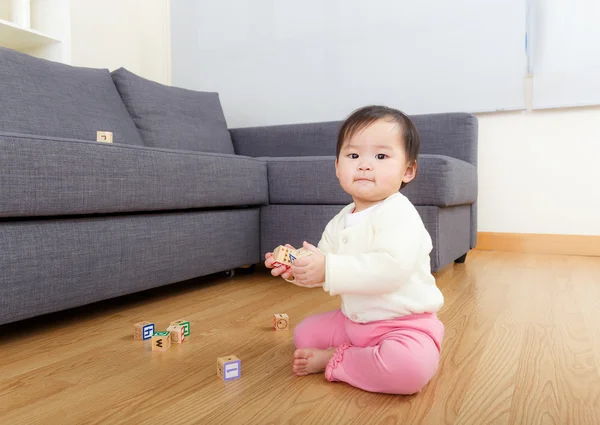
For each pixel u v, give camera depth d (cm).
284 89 305
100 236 127
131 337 114
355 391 82
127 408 75
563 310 137
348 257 85
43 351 103
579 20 238
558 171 252
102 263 128
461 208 214
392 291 86
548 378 86
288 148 266
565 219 253
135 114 226
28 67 179
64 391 82
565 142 250
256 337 114
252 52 311
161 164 145
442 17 263
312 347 98
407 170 95
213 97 271
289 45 301
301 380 87
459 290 166
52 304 115
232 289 171
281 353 102
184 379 87
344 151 94
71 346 107
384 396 80
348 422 70
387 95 279
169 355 101
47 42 234
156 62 335
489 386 83
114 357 99
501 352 101
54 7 235
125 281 135
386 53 277
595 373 88
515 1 248
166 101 240
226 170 174
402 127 92
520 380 85
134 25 322
